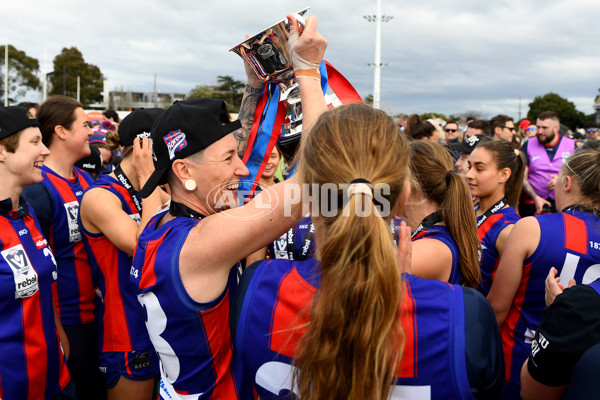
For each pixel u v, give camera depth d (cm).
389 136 94
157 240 115
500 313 200
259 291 103
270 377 100
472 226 179
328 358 82
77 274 239
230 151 126
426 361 91
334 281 83
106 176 217
